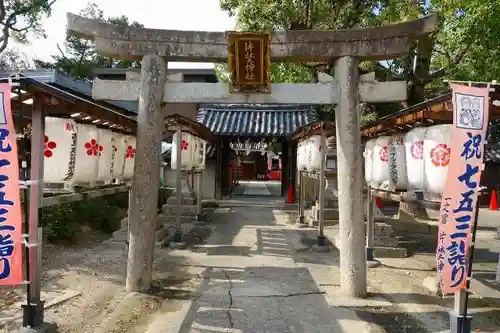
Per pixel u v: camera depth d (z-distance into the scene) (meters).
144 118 5.77
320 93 5.80
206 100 5.83
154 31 5.77
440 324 4.89
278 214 14.43
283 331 4.64
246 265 7.52
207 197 18.81
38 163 4.20
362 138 8.61
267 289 6.10
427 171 5.01
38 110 4.18
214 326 4.73
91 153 5.33
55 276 6.45
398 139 6.30
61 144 4.75
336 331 4.66
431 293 5.99
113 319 4.86
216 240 9.82
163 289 6.01
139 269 5.82
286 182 19.36
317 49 5.76
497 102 4.60
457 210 4.26
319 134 9.72
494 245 10.16
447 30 9.14
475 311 5.39
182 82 5.87
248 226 11.87
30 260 4.17
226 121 19.22
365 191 8.16
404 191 6.16
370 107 16.03
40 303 4.28
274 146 24.69
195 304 5.42
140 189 5.80
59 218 8.95
